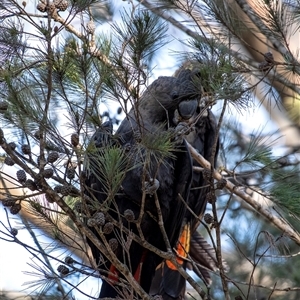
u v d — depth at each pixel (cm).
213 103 791
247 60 940
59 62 734
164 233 825
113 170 724
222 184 818
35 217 848
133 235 802
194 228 1149
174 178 938
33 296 877
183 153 937
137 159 788
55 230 797
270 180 916
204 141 1175
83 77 745
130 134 866
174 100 894
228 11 870
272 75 1010
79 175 736
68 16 751
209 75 768
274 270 1373
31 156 743
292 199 875
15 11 760
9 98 714
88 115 754
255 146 898
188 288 1437
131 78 746
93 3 782
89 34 772
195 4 865
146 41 730
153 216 888
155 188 769
